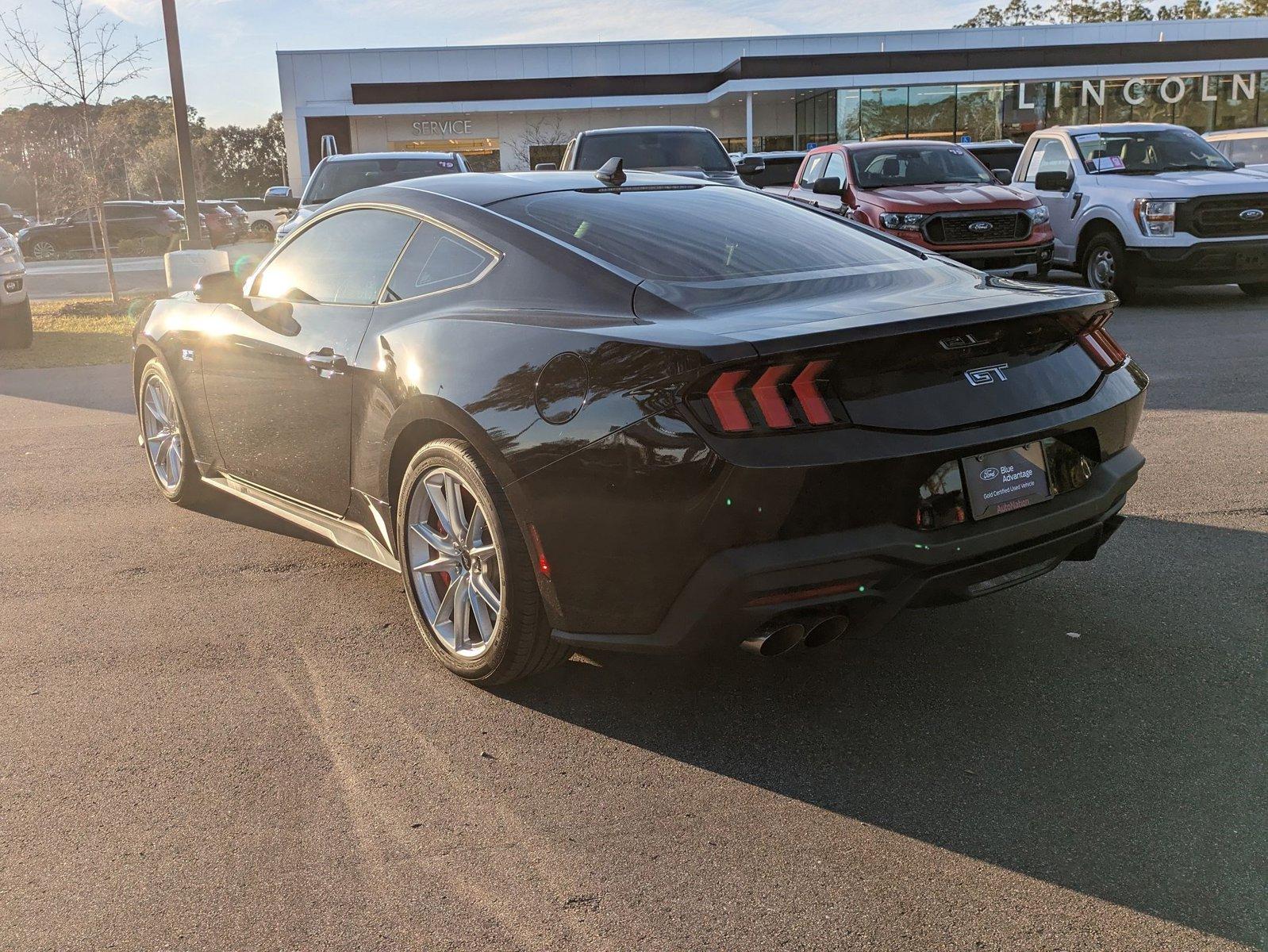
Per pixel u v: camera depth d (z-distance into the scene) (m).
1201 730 2.72
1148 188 10.66
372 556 3.56
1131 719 2.79
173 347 4.48
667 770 2.62
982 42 42.69
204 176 69.12
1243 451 5.30
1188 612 3.45
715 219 3.39
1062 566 3.88
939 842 2.30
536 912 2.10
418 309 3.24
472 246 3.20
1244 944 1.96
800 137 39.69
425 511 3.19
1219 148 14.41
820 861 2.25
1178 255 10.45
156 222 31.33
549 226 3.15
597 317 2.75
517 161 40.41
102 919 2.11
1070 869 2.19
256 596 3.85
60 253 31.02
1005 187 11.41
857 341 2.40
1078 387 2.82
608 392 2.52
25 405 7.77
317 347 3.53
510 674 2.98
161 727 2.89
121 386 8.51
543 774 2.62
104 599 3.83
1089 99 36.00
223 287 4.12
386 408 3.17
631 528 2.51
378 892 2.18
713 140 12.61
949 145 12.26
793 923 2.05
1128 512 4.45
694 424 2.38
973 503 2.59
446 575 3.25
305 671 3.22
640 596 2.56
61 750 2.76
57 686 3.13
